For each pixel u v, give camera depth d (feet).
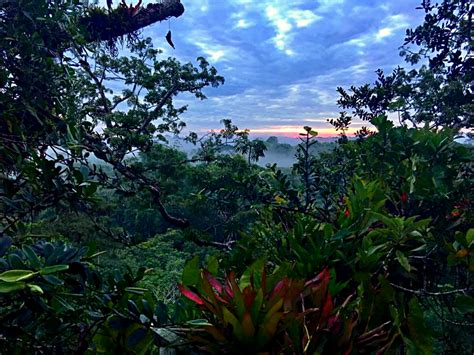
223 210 18.48
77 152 8.77
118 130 18.69
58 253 4.83
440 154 11.83
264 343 5.49
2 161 8.42
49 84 10.62
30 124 10.66
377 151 13.03
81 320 5.58
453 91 18.89
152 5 20.51
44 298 4.91
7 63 10.18
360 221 9.96
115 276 5.69
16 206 6.56
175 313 6.19
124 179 19.43
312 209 13.57
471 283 9.66
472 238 8.35
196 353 5.74
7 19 10.50
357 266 9.30
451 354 10.82
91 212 9.85
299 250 9.12
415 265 10.44
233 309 5.89
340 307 6.78
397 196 13.01
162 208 19.52
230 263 10.25
